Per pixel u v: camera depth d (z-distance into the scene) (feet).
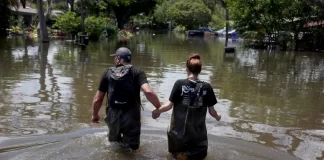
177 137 13.88
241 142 16.43
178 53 66.39
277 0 89.56
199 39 136.15
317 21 89.45
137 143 14.42
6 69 35.96
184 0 236.63
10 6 104.27
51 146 14.47
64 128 17.40
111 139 14.70
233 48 73.56
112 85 14.17
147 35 157.38
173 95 13.94
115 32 127.85
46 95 24.58
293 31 92.43
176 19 229.45
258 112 22.70
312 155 15.34
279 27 92.68
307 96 29.04
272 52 79.25
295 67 50.83
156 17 250.98
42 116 19.40
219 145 15.65
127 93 14.07
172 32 216.95
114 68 14.48
